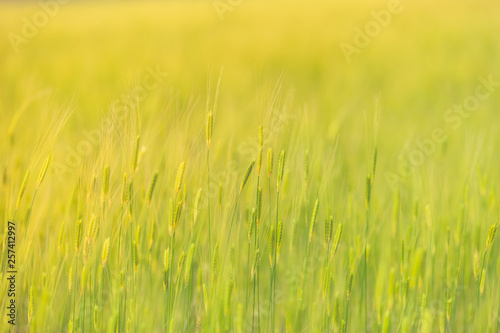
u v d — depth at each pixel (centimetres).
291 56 1727
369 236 519
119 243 502
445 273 514
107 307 513
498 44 1931
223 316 503
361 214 516
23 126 555
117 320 499
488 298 513
